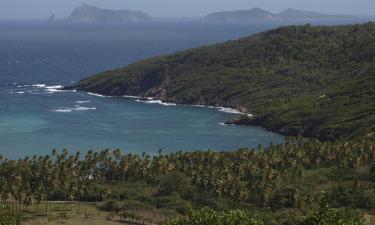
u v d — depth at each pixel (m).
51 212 143.38
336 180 157.88
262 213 132.38
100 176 171.50
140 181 169.75
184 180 157.75
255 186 145.88
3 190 148.12
